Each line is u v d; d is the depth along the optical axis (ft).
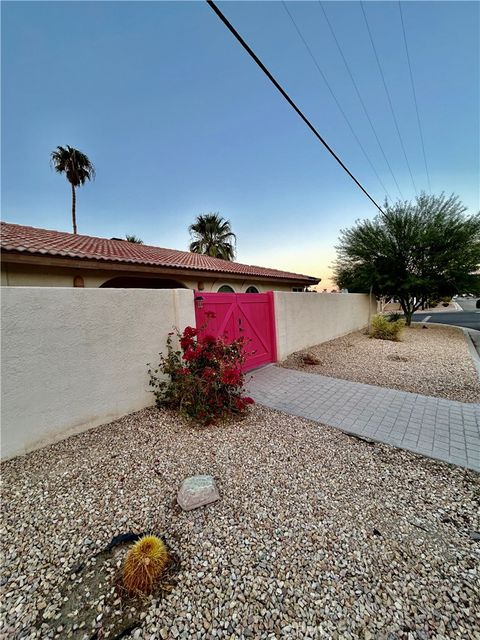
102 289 12.81
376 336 37.91
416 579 5.68
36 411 10.90
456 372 21.63
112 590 5.55
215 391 13.62
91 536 6.95
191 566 6.03
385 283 46.91
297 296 28.02
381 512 7.59
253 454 10.51
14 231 22.93
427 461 10.07
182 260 31.73
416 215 43.96
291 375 21.07
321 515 7.47
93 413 12.64
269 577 5.76
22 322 10.48
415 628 4.81
